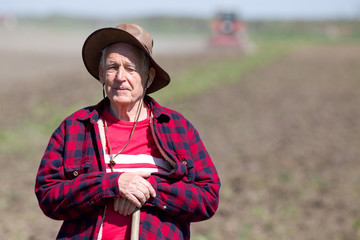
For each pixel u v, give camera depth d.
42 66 38.78
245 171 14.45
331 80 36.25
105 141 4.37
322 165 15.39
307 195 12.71
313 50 67.81
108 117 4.48
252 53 58.78
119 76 4.28
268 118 22.42
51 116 20.02
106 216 4.21
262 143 17.89
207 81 33.09
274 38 120.44
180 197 4.23
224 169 14.59
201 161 4.54
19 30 110.88
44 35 92.94
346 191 13.09
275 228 10.68
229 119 21.80
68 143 4.31
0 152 14.73
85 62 4.59
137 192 4.04
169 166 4.45
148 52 4.34
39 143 16.09
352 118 22.97
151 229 4.20
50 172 4.28
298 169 14.85
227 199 12.19
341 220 11.26
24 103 22.47
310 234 10.49
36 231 9.91
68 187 4.10
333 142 18.41
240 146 17.34
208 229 10.44
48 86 28.02
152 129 4.41
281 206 11.90
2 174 12.93
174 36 128.62
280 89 31.45
